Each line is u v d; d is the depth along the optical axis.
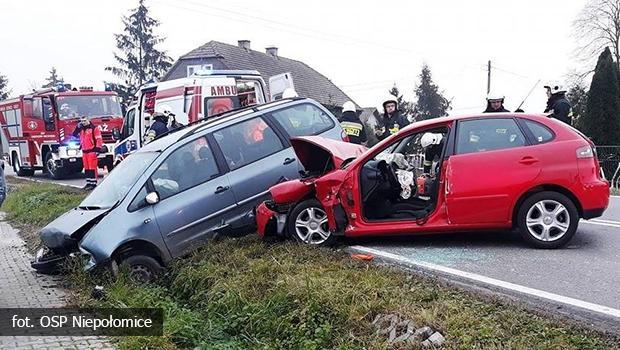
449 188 6.59
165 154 7.59
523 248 6.69
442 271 5.91
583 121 27.78
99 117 20.53
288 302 5.33
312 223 7.25
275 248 6.91
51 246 7.65
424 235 7.50
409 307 4.73
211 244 7.32
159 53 52.03
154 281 7.12
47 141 20.97
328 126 8.88
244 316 5.45
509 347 3.98
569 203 6.47
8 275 7.88
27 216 13.29
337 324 4.87
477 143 6.69
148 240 7.14
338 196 6.99
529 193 6.56
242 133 8.13
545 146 6.53
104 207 7.47
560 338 4.05
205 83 14.16
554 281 5.46
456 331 4.27
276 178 8.03
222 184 7.70
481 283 5.49
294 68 45.25
